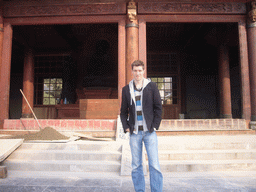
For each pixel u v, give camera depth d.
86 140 4.15
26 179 2.73
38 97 10.95
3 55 5.48
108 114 5.95
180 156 3.34
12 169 3.18
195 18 5.53
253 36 5.33
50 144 3.59
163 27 9.16
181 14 5.53
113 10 5.46
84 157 3.36
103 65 8.36
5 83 5.38
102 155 3.36
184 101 10.51
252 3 5.30
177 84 10.76
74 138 4.11
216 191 2.24
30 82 8.73
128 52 5.33
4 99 5.32
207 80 11.37
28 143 3.61
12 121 5.01
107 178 2.76
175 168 3.05
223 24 7.05
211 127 4.97
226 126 5.02
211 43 9.18
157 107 1.96
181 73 10.67
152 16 5.52
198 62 10.80
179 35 9.78
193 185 2.45
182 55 10.72
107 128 4.80
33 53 9.15
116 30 8.83
